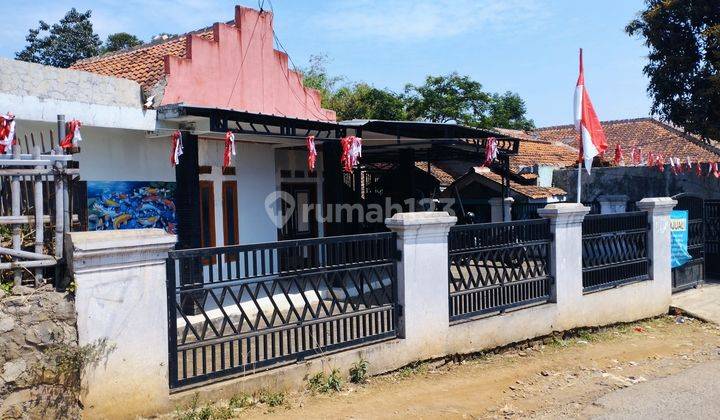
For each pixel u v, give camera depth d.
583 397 5.97
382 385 6.07
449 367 6.88
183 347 5.04
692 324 9.58
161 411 4.82
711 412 5.55
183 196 8.66
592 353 7.73
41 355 4.30
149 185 9.14
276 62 11.00
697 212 11.48
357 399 5.63
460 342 7.04
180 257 5.01
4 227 4.56
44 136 7.68
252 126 8.80
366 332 6.30
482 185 17.12
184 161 8.62
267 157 11.45
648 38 15.99
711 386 6.34
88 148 8.27
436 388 6.11
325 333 5.98
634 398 5.94
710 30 14.22
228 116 8.26
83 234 4.48
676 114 16.03
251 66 10.39
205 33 10.73
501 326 7.50
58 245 4.56
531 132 28.36
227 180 10.44
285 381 5.57
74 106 7.58
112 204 8.58
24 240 4.62
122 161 8.73
